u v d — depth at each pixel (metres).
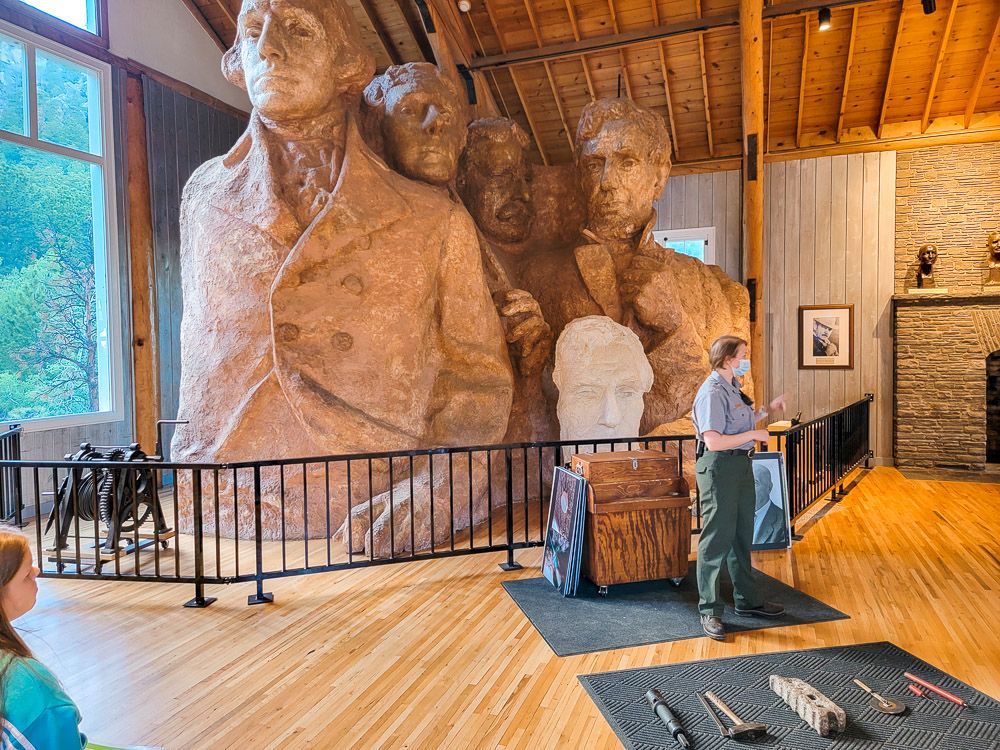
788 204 10.15
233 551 5.56
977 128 9.20
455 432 6.12
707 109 9.52
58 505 4.62
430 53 9.75
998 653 3.49
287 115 5.64
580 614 4.04
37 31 7.04
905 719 2.84
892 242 9.70
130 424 8.05
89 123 7.73
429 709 3.00
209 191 6.06
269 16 5.47
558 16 8.82
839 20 8.30
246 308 5.86
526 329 6.87
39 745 1.37
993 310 9.17
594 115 7.63
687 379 7.36
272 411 5.85
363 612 4.14
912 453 9.58
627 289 7.47
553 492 4.71
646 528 4.39
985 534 5.85
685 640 3.68
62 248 7.46
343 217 5.67
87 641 3.75
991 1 7.85
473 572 4.88
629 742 2.70
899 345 9.59
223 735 2.80
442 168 6.73
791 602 4.21
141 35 8.27
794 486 5.91
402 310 5.85
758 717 2.87
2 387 6.90
